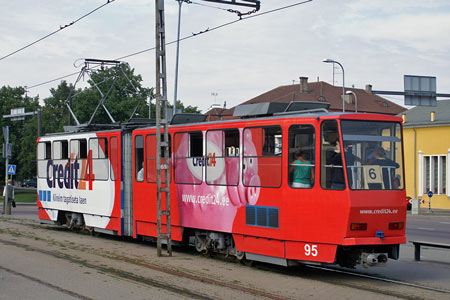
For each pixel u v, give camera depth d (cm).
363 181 1063
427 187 4428
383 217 1069
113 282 1033
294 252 1106
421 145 4453
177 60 3005
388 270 1211
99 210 1730
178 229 1415
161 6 1358
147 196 1519
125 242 1684
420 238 1881
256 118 1196
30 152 6662
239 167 1230
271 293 946
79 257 1344
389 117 1111
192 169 1362
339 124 1065
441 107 4725
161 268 1184
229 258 1338
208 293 943
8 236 1802
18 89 7388
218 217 1283
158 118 1355
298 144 1112
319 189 1073
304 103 1266
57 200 1977
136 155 1562
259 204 1176
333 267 1245
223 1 1574
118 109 5306
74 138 1869
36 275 1102
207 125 1320
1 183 6788
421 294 951
